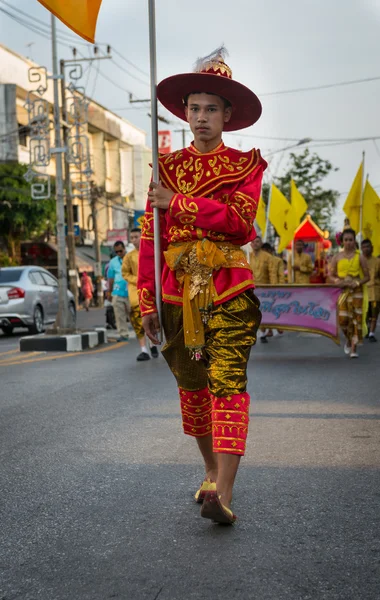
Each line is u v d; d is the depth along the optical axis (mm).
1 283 15859
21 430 5270
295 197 17422
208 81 3158
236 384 3072
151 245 3271
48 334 12570
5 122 34156
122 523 3217
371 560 2752
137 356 10227
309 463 4195
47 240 37125
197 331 3117
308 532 3064
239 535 3035
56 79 13344
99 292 37656
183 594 2477
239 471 4047
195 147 3252
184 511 3363
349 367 8703
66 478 3967
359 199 14172
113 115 48562
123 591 2512
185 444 4699
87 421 5547
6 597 2484
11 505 3518
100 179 47031
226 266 3119
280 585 2535
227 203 3137
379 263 13023
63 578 2633
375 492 3615
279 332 14664
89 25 3686
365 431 5020
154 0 3311
